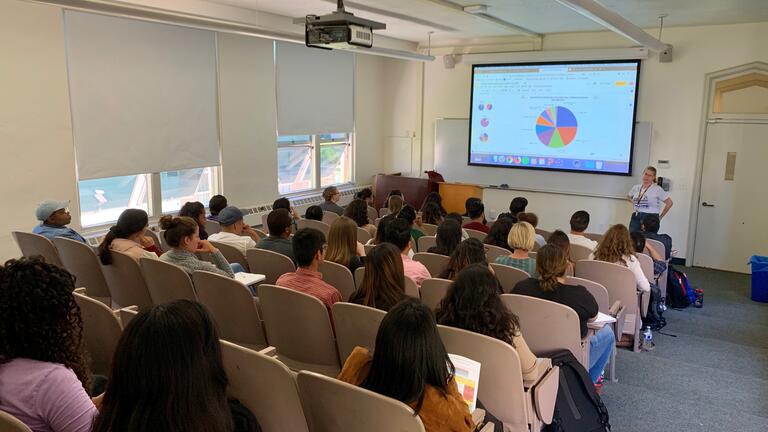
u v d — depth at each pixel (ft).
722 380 12.23
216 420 4.06
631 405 10.86
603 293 11.41
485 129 30.42
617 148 26.73
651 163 26.03
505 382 7.14
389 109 33.88
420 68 32.35
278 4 21.44
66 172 18.13
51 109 17.47
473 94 30.45
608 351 11.30
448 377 5.40
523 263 11.69
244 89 24.45
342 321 8.01
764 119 23.30
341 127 30.68
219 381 4.25
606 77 26.50
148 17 14.42
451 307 7.54
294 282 9.29
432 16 23.11
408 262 11.48
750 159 23.89
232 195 24.62
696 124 24.68
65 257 12.67
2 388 4.87
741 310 18.71
